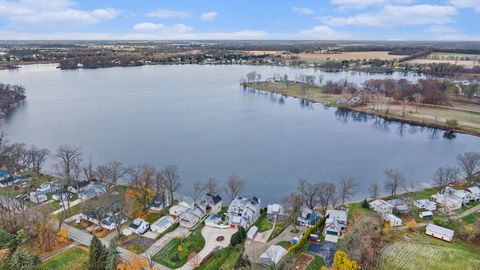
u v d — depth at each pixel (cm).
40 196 11012
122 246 8638
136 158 15412
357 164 15050
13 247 8012
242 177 13575
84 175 13188
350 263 7094
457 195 10906
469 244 8706
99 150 16362
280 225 9719
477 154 13062
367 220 9025
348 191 11938
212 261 8012
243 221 9481
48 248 8400
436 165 14975
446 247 8369
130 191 10681
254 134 19312
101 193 10419
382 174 13962
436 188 12350
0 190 10912
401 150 16962
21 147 14125
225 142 17812
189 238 9000
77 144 17138
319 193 10494
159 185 10962
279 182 13200
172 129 19975
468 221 9788
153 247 8594
